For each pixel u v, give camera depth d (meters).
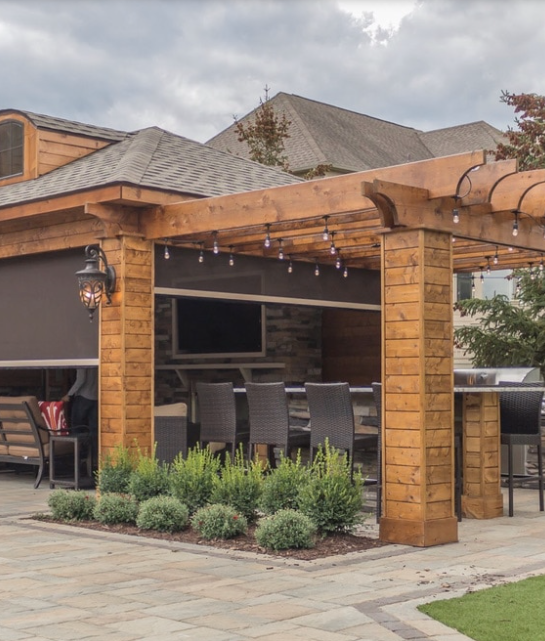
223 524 6.77
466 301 15.39
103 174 9.41
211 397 9.04
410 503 6.61
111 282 8.73
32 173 10.88
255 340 13.85
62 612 4.64
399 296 6.77
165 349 14.88
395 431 6.73
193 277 9.53
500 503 8.02
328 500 6.73
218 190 9.57
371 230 8.88
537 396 8.07
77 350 9.45
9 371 14.37
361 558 6.07
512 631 4.16
